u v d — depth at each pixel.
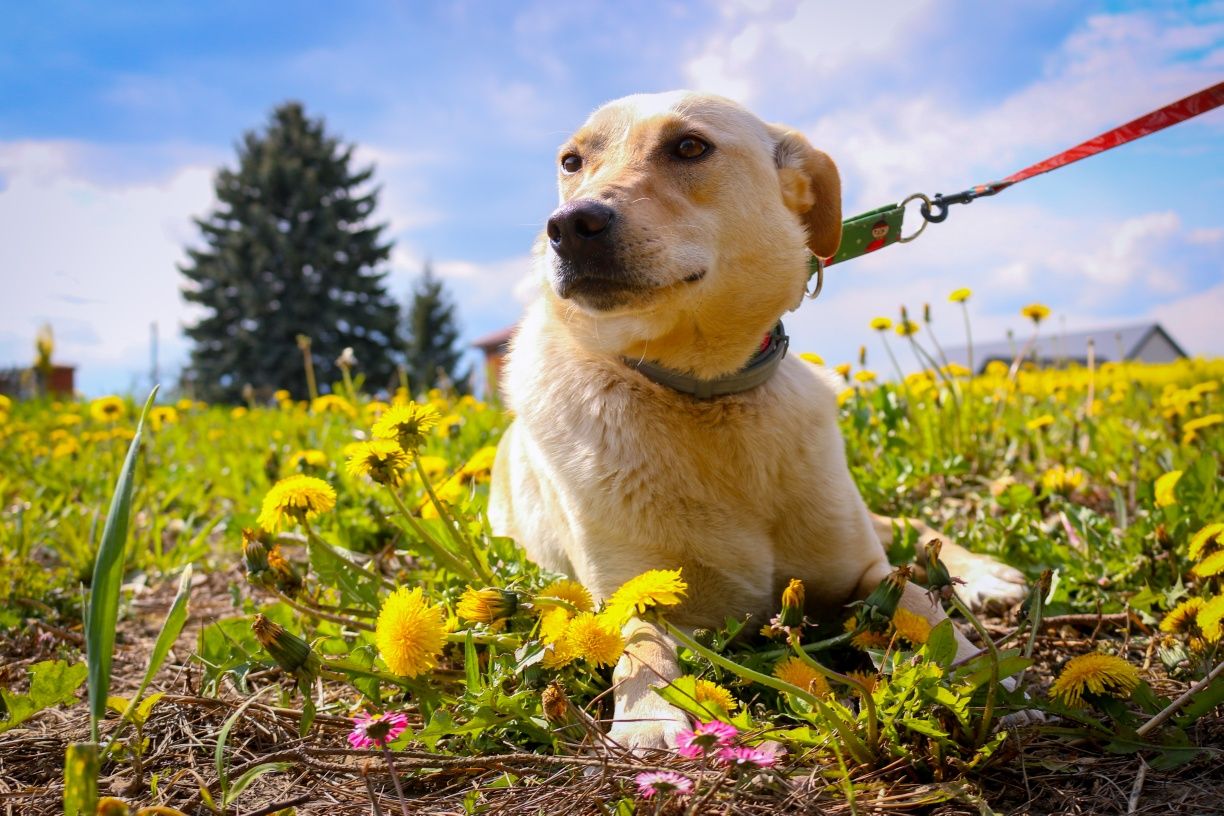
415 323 10.85
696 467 0.56
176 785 0.42
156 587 0.86
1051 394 1.53
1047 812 0.37
